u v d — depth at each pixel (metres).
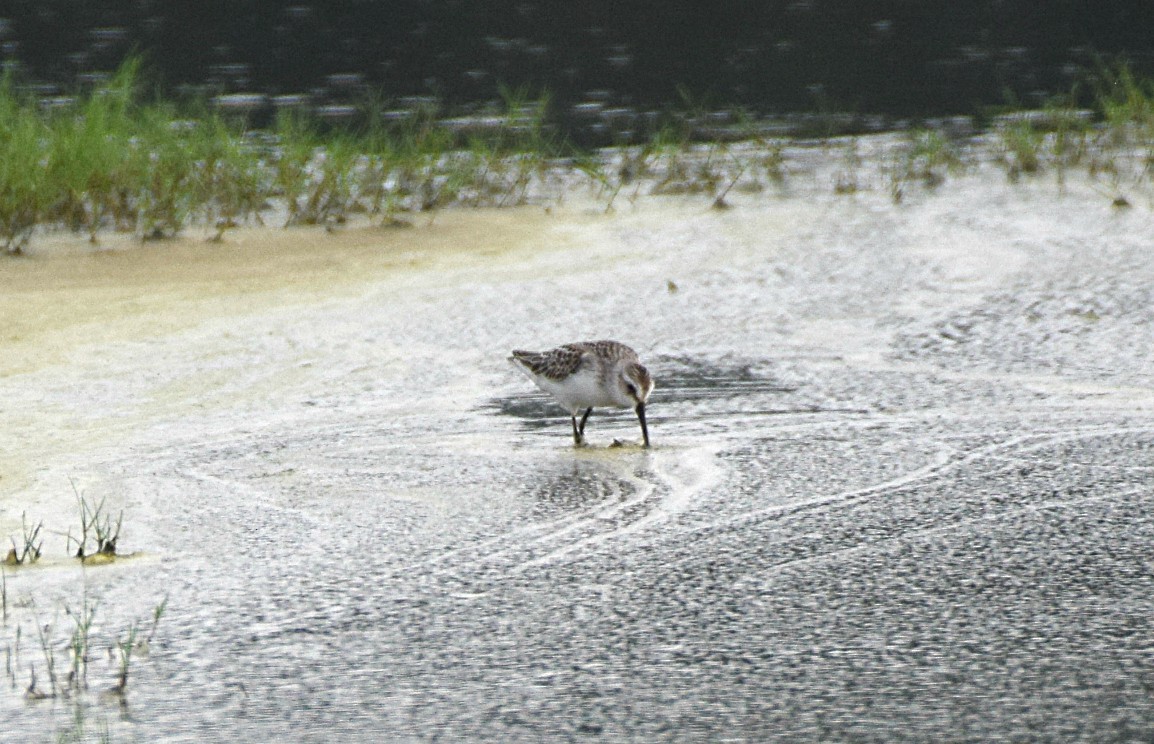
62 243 20.52
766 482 10.68
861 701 7.06
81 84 33.50
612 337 15.68
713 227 22.23
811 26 46.03
